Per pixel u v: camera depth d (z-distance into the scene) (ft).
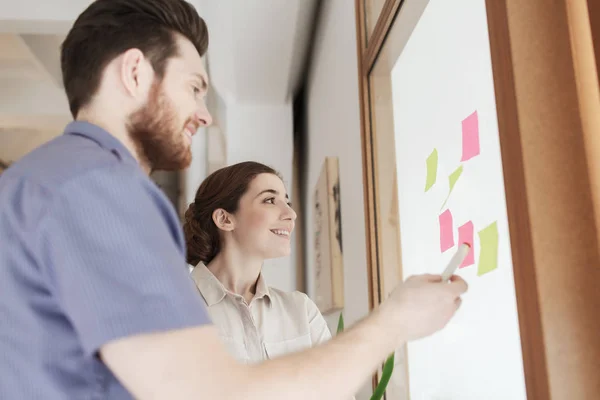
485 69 2.93
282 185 5.16
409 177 4.17
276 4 8.38
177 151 2.55
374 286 4.89
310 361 2.03
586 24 2.33
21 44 12.80
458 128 3.29
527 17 2.36
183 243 2.31
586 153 2.26
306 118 11.65
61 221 1.96
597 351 2.11
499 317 2.79
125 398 2.08
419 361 3.97
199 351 1.89
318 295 8.95
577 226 2.21
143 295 1.89
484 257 2.95
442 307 2.35
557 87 2.31
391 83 4.62
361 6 5.47
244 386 1.90
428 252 3.79
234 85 11.43
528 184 2.23
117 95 2.42
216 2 8.31
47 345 2.03
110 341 1.84
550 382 2.08
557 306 2.15
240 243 4.91
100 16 2.47
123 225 1.97
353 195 6.39
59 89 14.33
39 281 2.02
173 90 2.48
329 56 8.23
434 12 3.67
